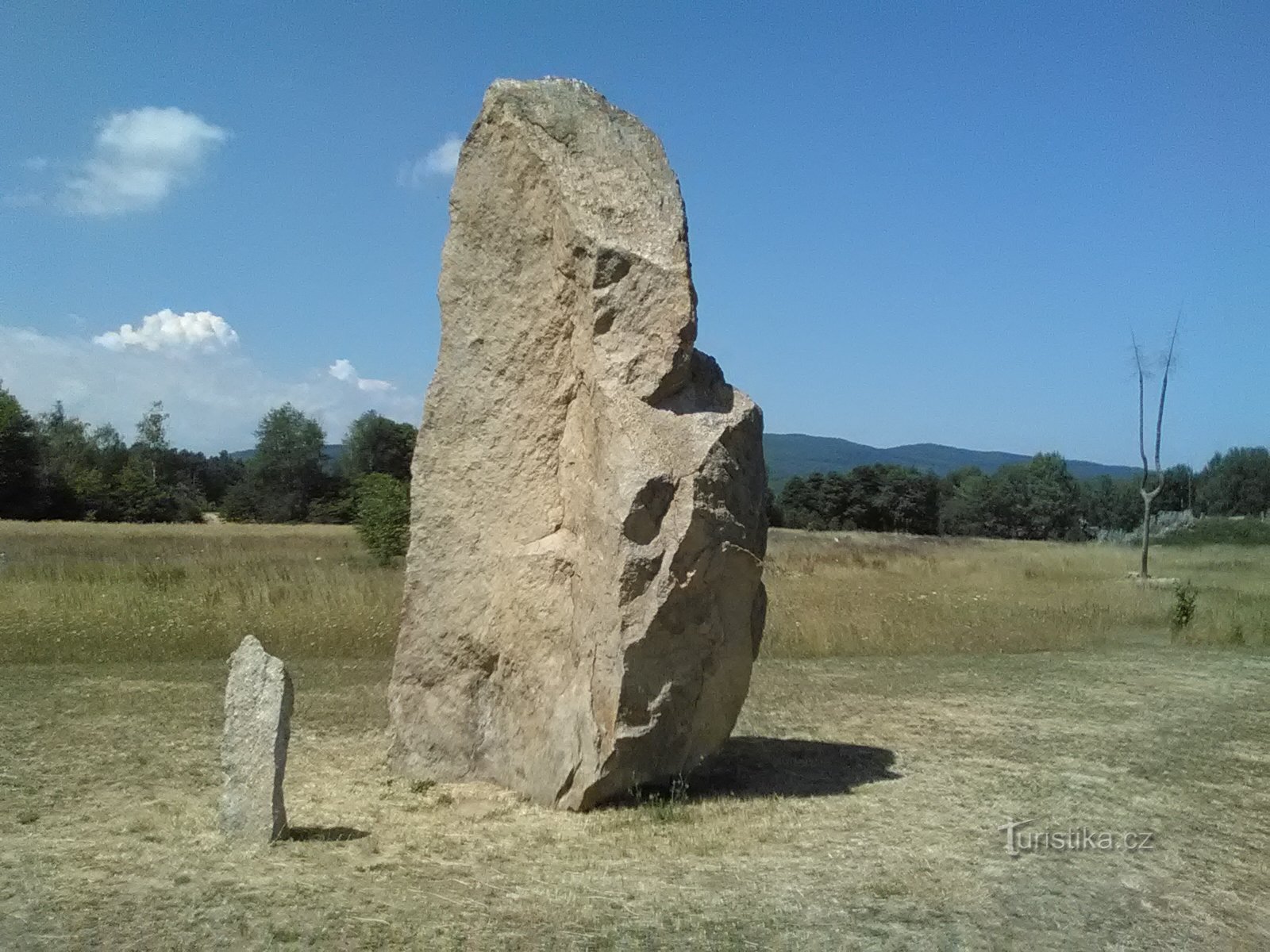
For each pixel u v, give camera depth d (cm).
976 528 7444
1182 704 1238
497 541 836
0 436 5741
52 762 886
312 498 6794
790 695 1267
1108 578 2931
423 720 850
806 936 534
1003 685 1353
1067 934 552
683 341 758
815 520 7281
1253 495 7656
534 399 833
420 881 602
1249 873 659
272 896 572
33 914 547
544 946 515
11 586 1800
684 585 732
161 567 2328
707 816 742
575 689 755
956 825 736
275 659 684
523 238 839
